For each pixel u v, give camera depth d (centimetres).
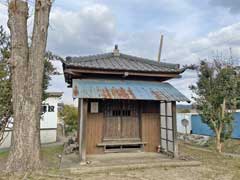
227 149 1345
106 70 927
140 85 1006
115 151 1010
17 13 765
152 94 926
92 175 711
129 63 1075
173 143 930
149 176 700
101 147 991
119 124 1032
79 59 978
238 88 1212
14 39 754
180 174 730
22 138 721
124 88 946
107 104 1026
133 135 1044
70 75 984
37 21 772
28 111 732
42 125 1767
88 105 999
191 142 1748
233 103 1223
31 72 749
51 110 1806
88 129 985
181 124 2169
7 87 992
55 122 1808
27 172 698
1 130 1054
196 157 1006
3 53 993
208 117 1225
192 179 679
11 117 1083
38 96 753
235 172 770
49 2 790
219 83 1215
